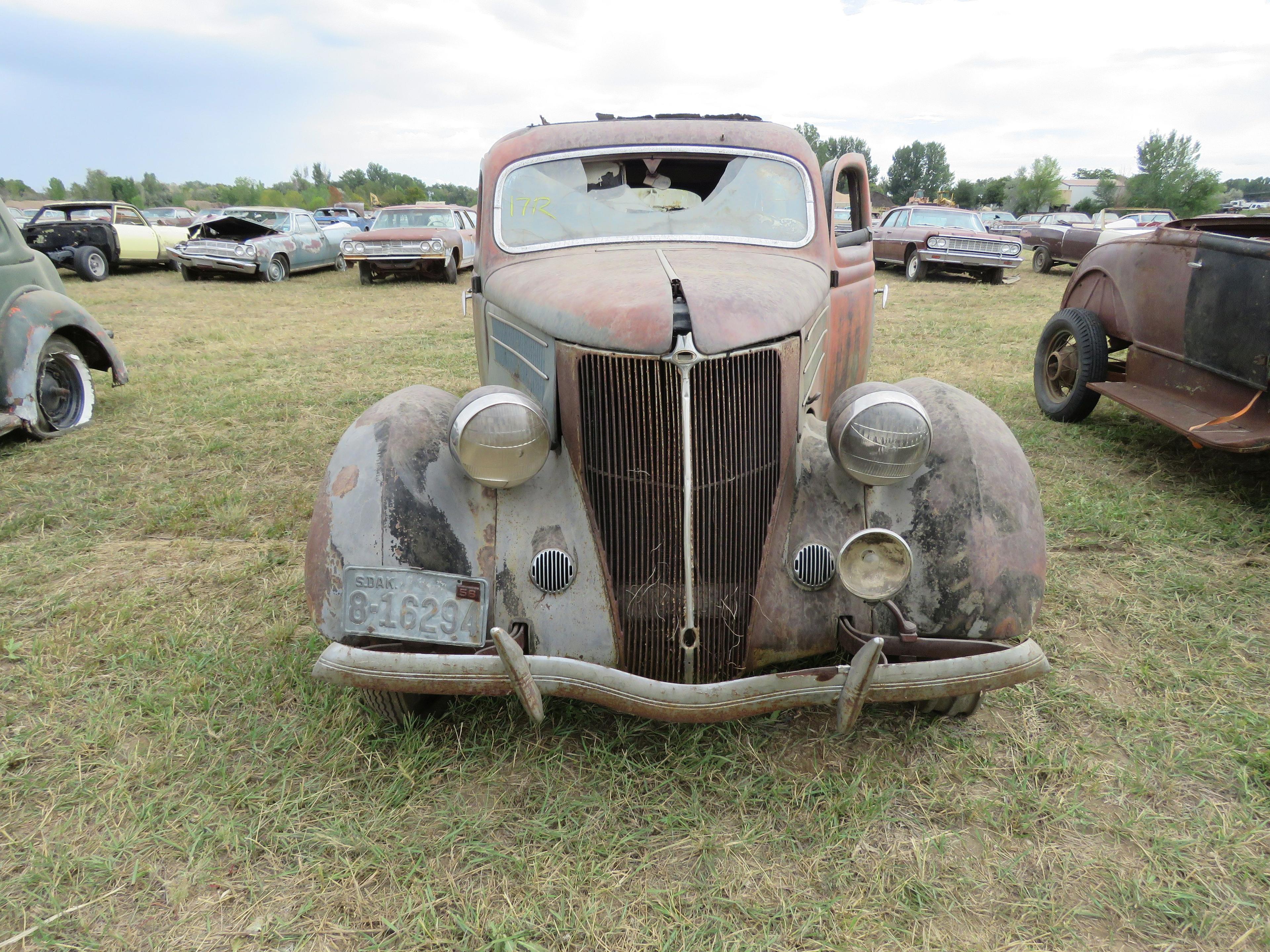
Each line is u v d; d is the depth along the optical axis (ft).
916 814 7.48
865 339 14.39
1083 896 6.64
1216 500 14.55
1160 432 18.61
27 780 7.88
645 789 7.75
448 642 7.59
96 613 10.96
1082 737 8.50
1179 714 8.83
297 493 15.48
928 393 8.82
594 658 7.80
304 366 26.58
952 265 53.78
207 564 12.60
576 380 7.86
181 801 7.64
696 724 8.48
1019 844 7.15
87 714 8.93
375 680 7.06
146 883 6.80
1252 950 6.18
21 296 18.26
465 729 8.56
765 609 8.00
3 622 10.87
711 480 7.63
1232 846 7.07
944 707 8.63
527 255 10.61
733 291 8.04
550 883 6.74
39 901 6.61
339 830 7.25
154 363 27.02
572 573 7.88
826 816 7.38
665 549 7.74
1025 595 7.77
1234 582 11.68
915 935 6.30
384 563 7.64
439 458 8.14
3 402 17.61
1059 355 19.66
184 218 84.48
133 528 14.01
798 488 8.35
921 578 7.86
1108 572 12.06
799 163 11.35
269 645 10.23
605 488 7.84
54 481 15.93
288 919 6.45
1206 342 15.10
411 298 45.60
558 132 11.33
